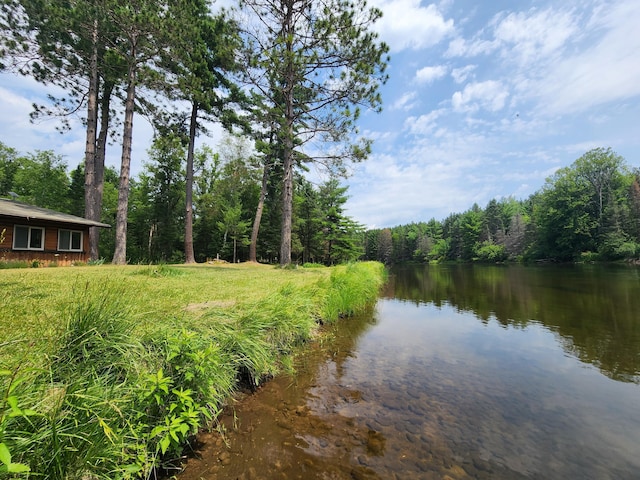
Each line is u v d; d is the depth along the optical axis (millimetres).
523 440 2709
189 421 2182
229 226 29109
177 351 2514
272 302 4867
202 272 11969
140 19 11992
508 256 53469
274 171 23453
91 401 1833
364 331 6543
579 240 39219
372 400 3395
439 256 76438
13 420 1514
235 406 3129
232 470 2232
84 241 15070
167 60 14258
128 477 1800
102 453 1705
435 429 2846
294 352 4707
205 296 6086
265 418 2959
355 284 9359
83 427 1711
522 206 78250
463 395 3568
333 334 6062
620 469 2348
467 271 31375
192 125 18531
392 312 8977
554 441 2701
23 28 13086
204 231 32469
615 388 3809
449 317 8188
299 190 35781
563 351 5270
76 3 12539
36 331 2818
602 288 13172
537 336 6207
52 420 1593
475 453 2508
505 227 66750
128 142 14117
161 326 3098
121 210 13875
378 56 12469
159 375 2090
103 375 2275
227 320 3855
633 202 36062
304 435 2699
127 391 2137
